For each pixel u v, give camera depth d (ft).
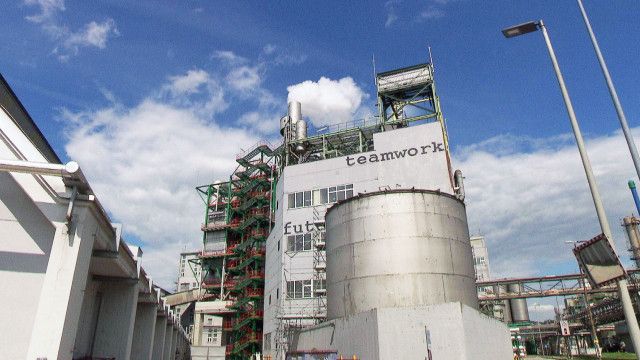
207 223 298.35
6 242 56.70
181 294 282.77
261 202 257.96
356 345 78.64
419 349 67.46
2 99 66.95
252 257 235.20
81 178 53.93
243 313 231.50
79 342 75.46
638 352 33.63
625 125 40.32
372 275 89.97
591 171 41.29
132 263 85.81
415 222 91.86
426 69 190.08
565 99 46.06
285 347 140.67
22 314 54.80
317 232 160.66
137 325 111.75
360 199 98.78
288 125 208.54
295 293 158.51
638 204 51.67
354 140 198.18
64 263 52.70
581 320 293.84
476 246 358.64
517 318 305.12
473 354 68.85
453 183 153.17
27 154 56.80
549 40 50.01
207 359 208.54
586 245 36.78
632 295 195.31
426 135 159.94
